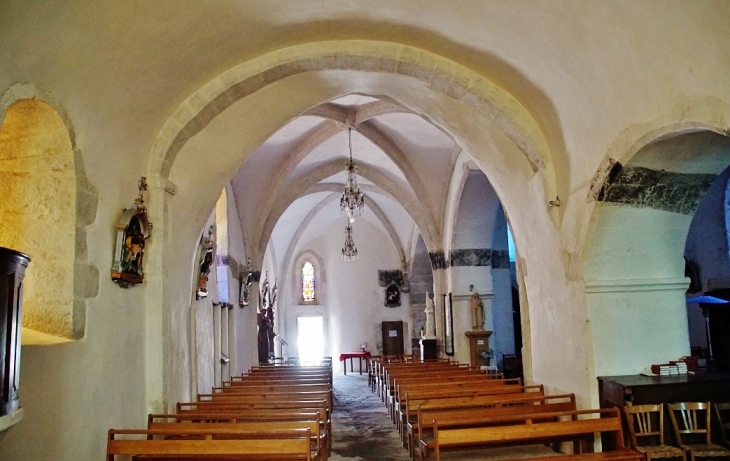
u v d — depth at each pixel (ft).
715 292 41.24
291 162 51.57
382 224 78.69
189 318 28.43
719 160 20.47
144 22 18.63
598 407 23.22
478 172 47.50
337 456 29.40
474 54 24.89
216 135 27.09
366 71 26.55
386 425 37.63
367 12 23.25
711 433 21.52
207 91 25.02
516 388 29.30
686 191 22.03
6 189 18.16
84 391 18.20
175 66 22.27
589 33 18.86
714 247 43.39
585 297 23.53
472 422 21.53
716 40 14.46
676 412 21.58
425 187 55.57
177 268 26.50
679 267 23.91
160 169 24.52
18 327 12.69
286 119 30.55
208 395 29.68
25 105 16.19
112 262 20.83
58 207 18.17
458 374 39.32
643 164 20.48
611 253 23.26
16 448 14.26
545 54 21.74
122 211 21.79
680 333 23.88
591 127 22.08
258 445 17.74
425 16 23.18
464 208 51.47
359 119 46.39
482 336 52.37
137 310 23.16
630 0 16.20
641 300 23.79
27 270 17.99
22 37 14.23
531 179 27.55
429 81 26.55
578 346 24.16
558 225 25.52
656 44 16.57
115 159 21.26
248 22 22.45
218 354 38.52
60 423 16.52
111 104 19.92
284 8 22.22
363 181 66.44
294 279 85.20
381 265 82.38
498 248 56.29
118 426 20.76
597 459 17.92
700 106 16.07
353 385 62.44
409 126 48.80
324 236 85.30
